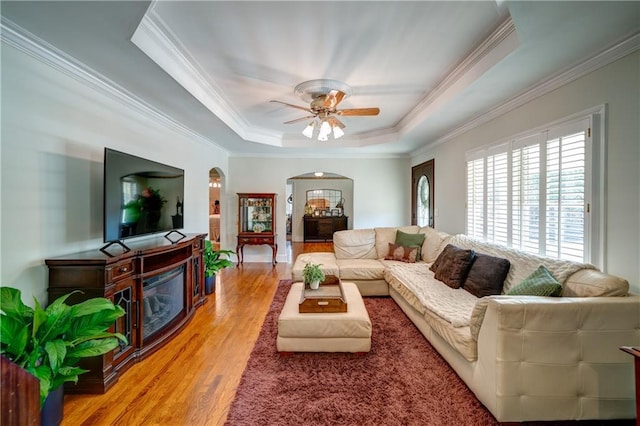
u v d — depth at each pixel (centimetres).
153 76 256
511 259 275
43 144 218
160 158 380
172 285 313
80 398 204
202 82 310
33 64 210
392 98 363
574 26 187
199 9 193
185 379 226
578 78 239
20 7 167
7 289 168
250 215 651
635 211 200
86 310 176
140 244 300
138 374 233
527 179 299
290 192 1142
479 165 387
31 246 208
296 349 256
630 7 169
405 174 678
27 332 157
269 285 485
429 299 273
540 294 192
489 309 181
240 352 267
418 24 211
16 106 199
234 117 434
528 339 172
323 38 229
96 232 270
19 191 201
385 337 291
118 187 249
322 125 348
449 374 228
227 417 184
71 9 170
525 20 182
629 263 203
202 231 511
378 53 253
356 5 190
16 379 107
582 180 236
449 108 343
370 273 414
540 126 280
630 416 173
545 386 172
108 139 286
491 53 238
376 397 201
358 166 678
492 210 359
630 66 201
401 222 679
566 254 251
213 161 562
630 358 173
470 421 179
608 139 216
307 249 878
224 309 376
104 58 227
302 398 201
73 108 245
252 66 276
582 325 172
